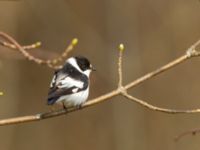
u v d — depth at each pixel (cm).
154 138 1839
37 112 1870
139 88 1872
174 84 1866
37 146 1853
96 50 1889
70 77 923
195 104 1845
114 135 1867
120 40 1884
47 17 1872
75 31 1895
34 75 1870
